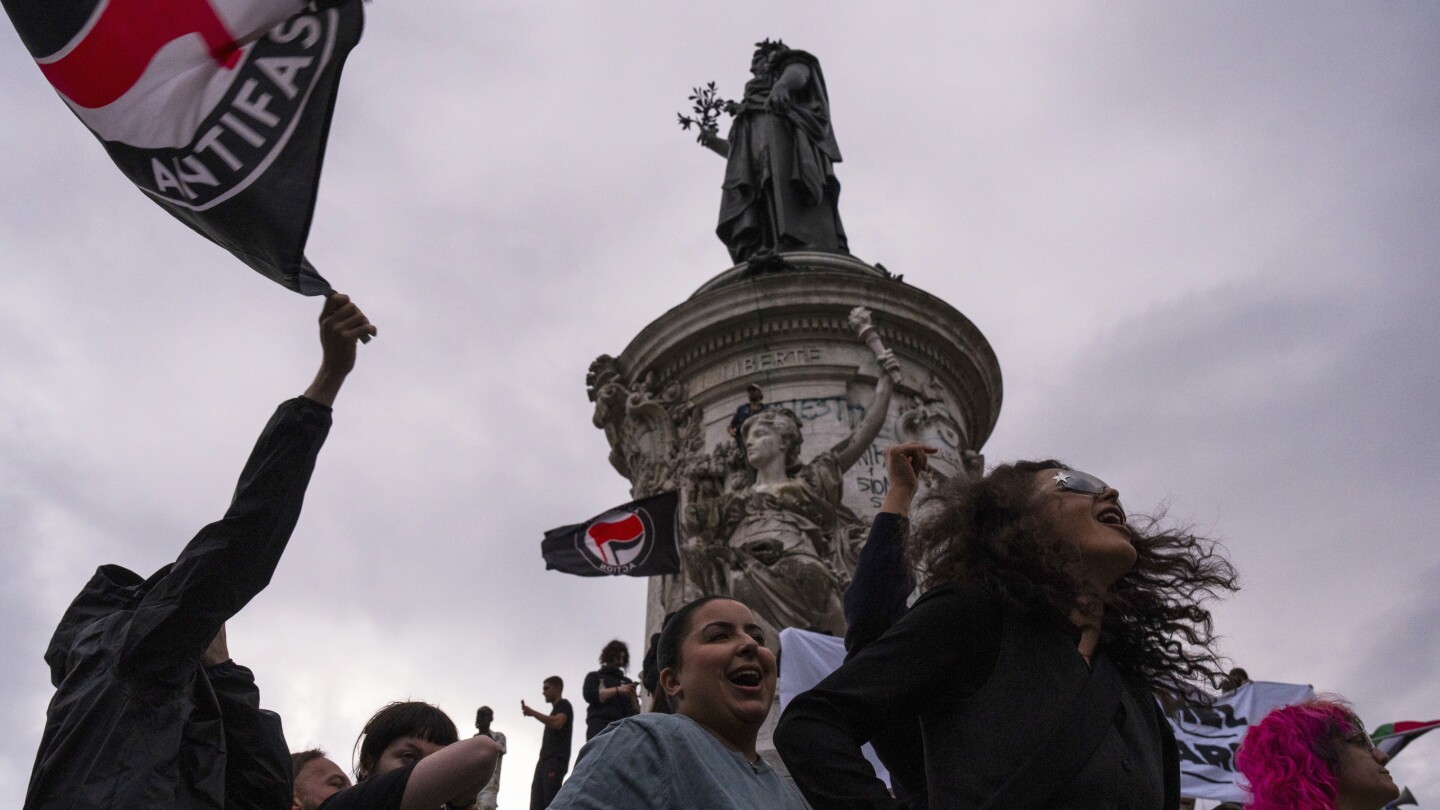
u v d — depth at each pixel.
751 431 13.53
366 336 4.00
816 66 20.55
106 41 4.26
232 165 4.13
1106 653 3.59
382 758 4.95
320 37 4.24
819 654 8.73
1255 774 4.65
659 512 13.44
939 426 15.08
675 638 3.88
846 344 15.27
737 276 16.59
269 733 4.30
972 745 2.99
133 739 3.60
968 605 3.19
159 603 3.70
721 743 3.52
